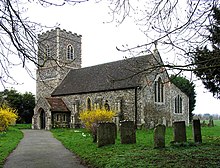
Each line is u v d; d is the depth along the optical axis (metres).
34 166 10.52
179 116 36.53
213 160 9.80
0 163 11.10
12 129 35.66
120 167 9.30
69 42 45.19
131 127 15.65
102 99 35.62
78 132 29.53
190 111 52.41
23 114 50.97
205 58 7.18
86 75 41.31
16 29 5.87
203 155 10.82
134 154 11.57
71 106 39.97
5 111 30.80
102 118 26.97
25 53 6.12
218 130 28.98
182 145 13.80
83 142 17.92
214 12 7.18
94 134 17.41
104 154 12.09
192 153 11.42
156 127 13.56
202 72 7.96
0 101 34.66
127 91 32.94
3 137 24.02
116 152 12.46
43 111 40.41
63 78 44.38
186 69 6.90
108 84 35.41
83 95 38.25
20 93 51.50
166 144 14.72
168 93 35.16
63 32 43.72
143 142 16.12
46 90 44.56
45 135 27.25
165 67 7.47
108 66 39.19
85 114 27.94
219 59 6.84
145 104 31.77
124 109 33.00
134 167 9.11
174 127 15.13
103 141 14.99
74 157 12.59
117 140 17.41
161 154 11.35
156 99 33.44
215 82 14.35
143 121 31.20
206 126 40.94
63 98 41.28
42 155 13.30
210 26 7.04
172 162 9.69
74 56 46.06
